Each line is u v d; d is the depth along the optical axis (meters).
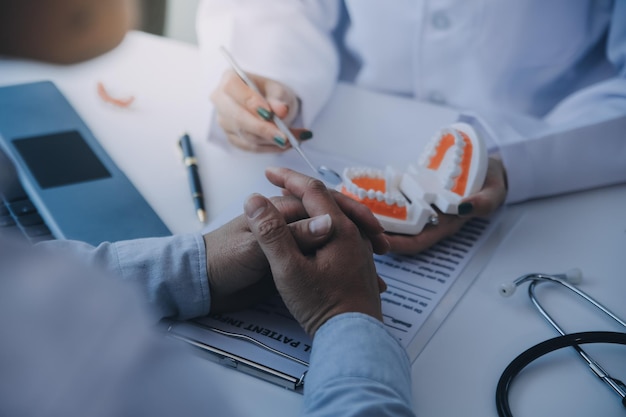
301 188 0.82
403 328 0.77
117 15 0.47
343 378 0.61
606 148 1.01
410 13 1.26
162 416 0.42
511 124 1.07
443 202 0.90
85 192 0.96
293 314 0.72
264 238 0.71
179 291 0.76
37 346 0.40
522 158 0.99
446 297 0.82
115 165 1.03
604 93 1.11
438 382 0.71
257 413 0.67
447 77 1.29
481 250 0.90
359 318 0.67
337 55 1.26
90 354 0.41
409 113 1.17
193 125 1.14
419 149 1.09
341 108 1.18
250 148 1.08
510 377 0.71
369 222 0.81
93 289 0.44
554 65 1.25
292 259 0.70
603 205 1.00
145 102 1.21
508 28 1.21
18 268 0.43
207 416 0.44
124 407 0.40
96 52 0.47
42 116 1.13
